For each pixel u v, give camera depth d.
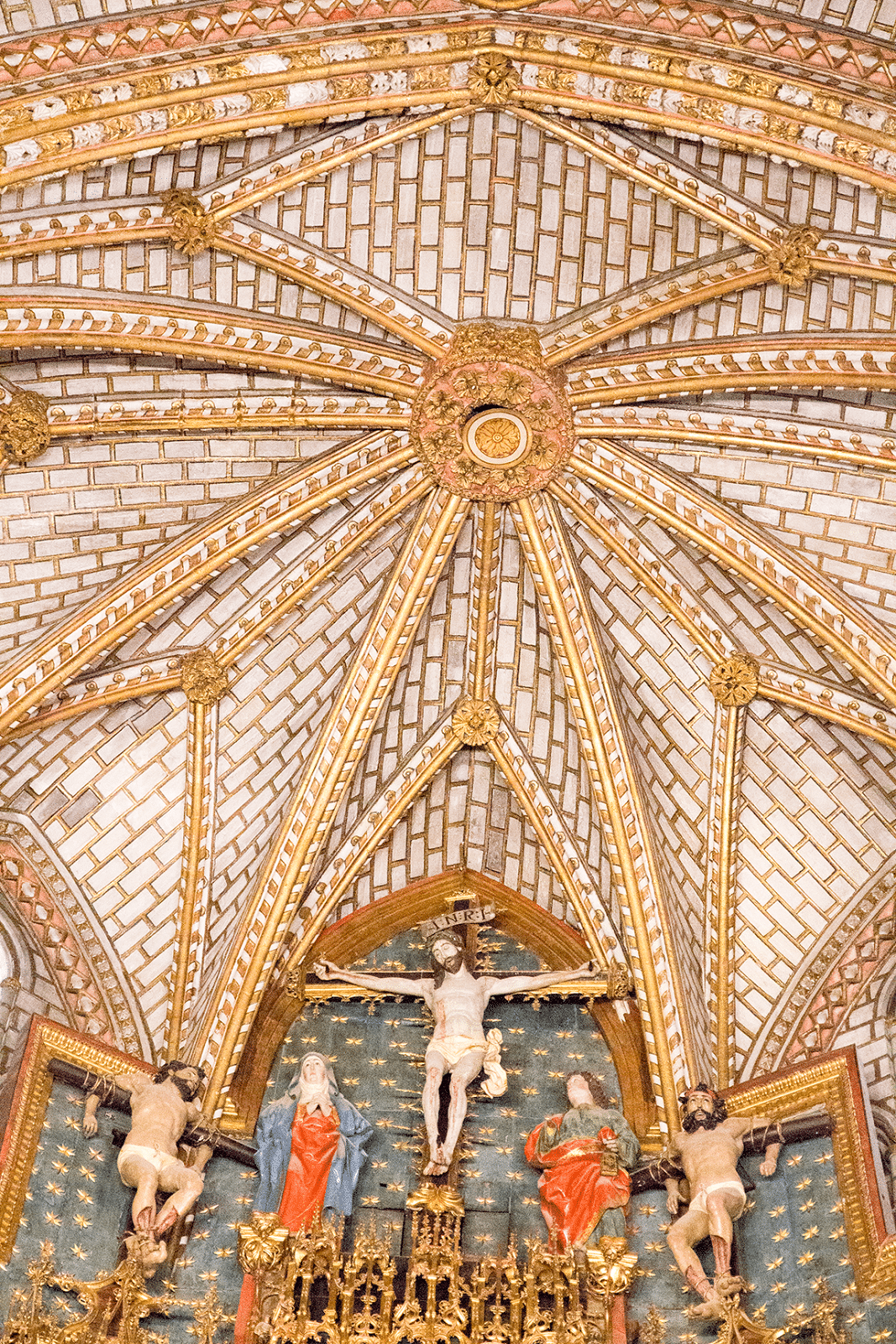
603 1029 19.78
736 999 20.16
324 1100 18.78
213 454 19.44
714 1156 17.83
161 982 20.02
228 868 20.41
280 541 20.11
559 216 18.48
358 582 20.53
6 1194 16.92
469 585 20.73
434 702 21.06
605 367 19.03
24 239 16.89
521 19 16.80
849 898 20.08
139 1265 17.08
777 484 19.36
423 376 19.16
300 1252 17.28
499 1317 16.70
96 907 20.00
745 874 20.41
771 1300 17.16
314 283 18.48
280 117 17.02
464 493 20.05
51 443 18.75
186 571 19.67
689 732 20.56
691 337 18.77
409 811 21.22
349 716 20.53
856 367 17.97
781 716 20.28
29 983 19.25
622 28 16.64
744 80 16.56
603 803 20.42
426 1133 18.78
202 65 16.48
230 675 20.31
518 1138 18.86
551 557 20.30
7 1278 16.47
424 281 18.86
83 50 16.09
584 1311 16.86
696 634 20.17
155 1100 18.31
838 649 19.45
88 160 16.44
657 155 17.67
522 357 18.95
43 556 19.23
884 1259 16.66
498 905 20.98
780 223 17.66
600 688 20.53
